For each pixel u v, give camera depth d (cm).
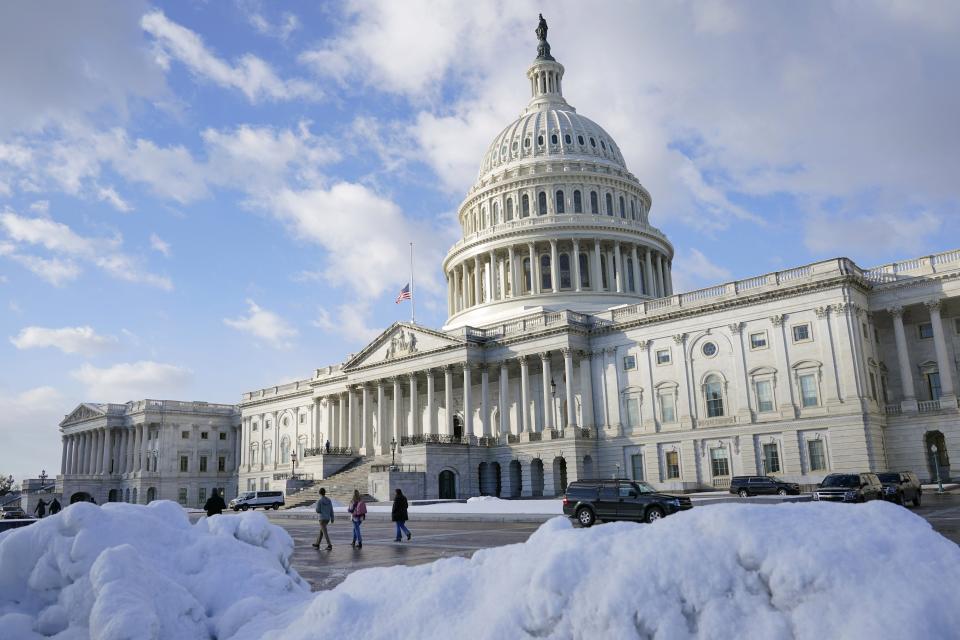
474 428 9650
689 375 7650
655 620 678
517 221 11062
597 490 3862
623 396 8150
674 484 7538
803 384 6881
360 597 955
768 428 6988
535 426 9012
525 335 8606
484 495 8669
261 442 12638
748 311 7319
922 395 6975
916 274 6831
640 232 11088
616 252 10906
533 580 745
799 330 6969
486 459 8700
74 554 1120
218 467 14200
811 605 638
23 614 1080
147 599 1044
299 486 9094
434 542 3231
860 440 6425
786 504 777
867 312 7000
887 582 633
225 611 1141
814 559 656
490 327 9200
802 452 6775
